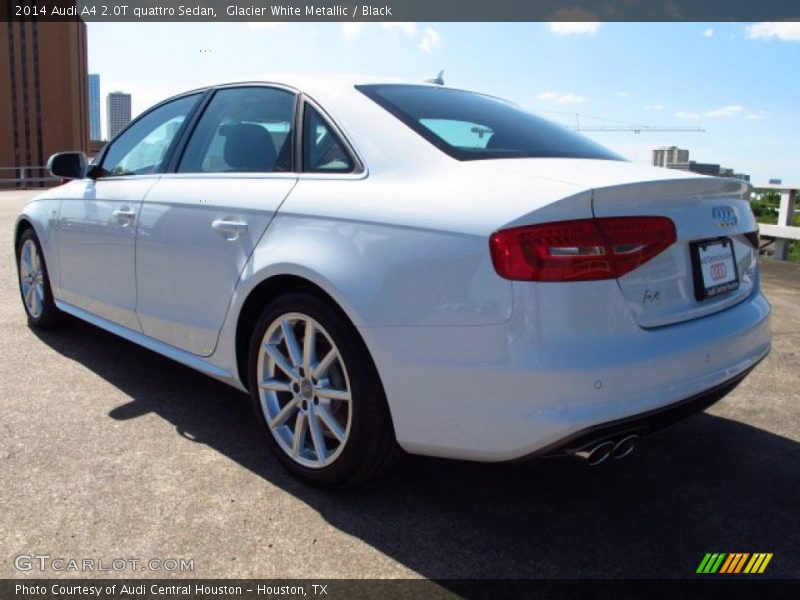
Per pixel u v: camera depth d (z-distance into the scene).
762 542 2.38
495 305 2.07
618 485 2.77
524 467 2.91
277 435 2.75
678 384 2.22
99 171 3.96
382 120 2.65
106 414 3.30
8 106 72.06
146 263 3.37
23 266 4.75
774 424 3.42
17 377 3.77
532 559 2.26
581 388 2.03
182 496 2.57
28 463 2.77
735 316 2.53
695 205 2.39
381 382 2.34
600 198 2.09
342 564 2.20
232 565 2.17
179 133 3.47
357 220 2.40
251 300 2.82
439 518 2.49
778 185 9.11
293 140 2.84
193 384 3.76
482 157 2.47
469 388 2.14
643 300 2.19
